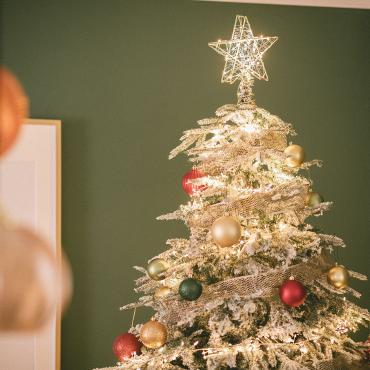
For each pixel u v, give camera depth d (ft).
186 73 10.62
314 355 7.30
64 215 10.17
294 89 11.00
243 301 7.34
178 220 10.51
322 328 7.52
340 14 11.18
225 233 6.97
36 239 4.16
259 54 8.19
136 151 10.43
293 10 11.04
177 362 7.66
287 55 11.00
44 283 4.08
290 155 7.64
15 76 10.14
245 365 7.20
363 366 7.79
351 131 11.14
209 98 10.66
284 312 7.32
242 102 8.05
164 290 7.81
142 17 10.54
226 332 7.43
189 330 7.83
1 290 4.00
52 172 10.03
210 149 7.54
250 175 7.80
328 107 11.09
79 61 10.33
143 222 10.41
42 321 4.15
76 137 10.27
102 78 10.38
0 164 9.94
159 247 10.44
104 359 10.21
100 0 10.43
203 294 7.38
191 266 7.60
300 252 7.54
